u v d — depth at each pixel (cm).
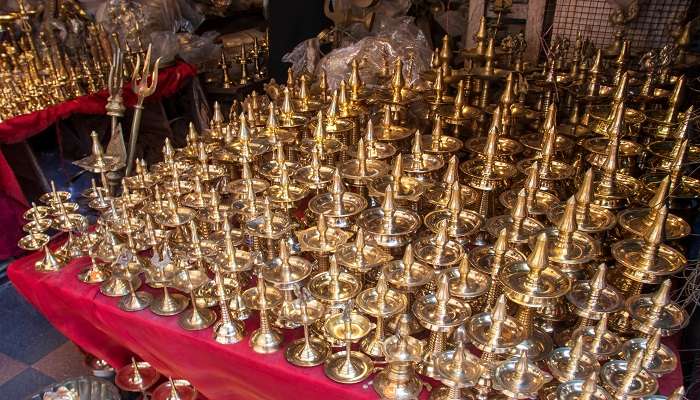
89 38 367
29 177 351
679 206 190
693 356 172
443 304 132
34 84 332
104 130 396
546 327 155
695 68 302
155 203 201
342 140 246
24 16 327
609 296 141
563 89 283
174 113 458
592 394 122
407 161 199
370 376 144
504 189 205
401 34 371
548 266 131
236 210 182
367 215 171
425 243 159
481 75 282
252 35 511
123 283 189
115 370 232
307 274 150
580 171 227
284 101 240
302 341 157
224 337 160
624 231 177
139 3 407
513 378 122
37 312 299
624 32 352
